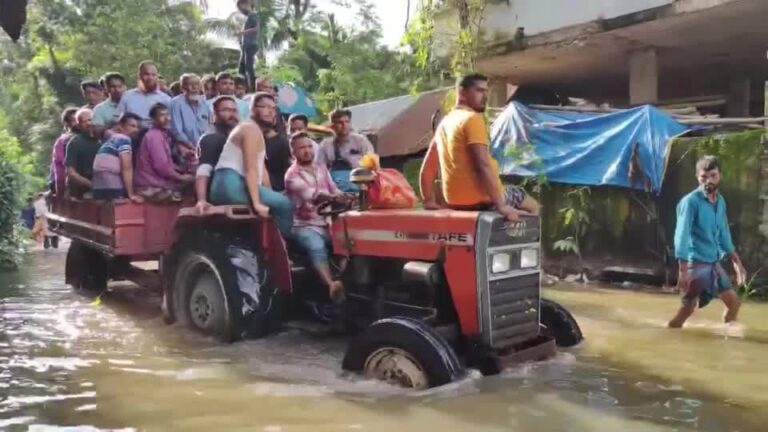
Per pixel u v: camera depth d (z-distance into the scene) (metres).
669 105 15.41
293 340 6.07
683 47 13.30
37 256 13.88
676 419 3.99
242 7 12.03
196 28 29.00
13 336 6.36
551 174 10.42
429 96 15.35
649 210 9.67
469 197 5.09
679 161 9.42
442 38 13.73
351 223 5.57
